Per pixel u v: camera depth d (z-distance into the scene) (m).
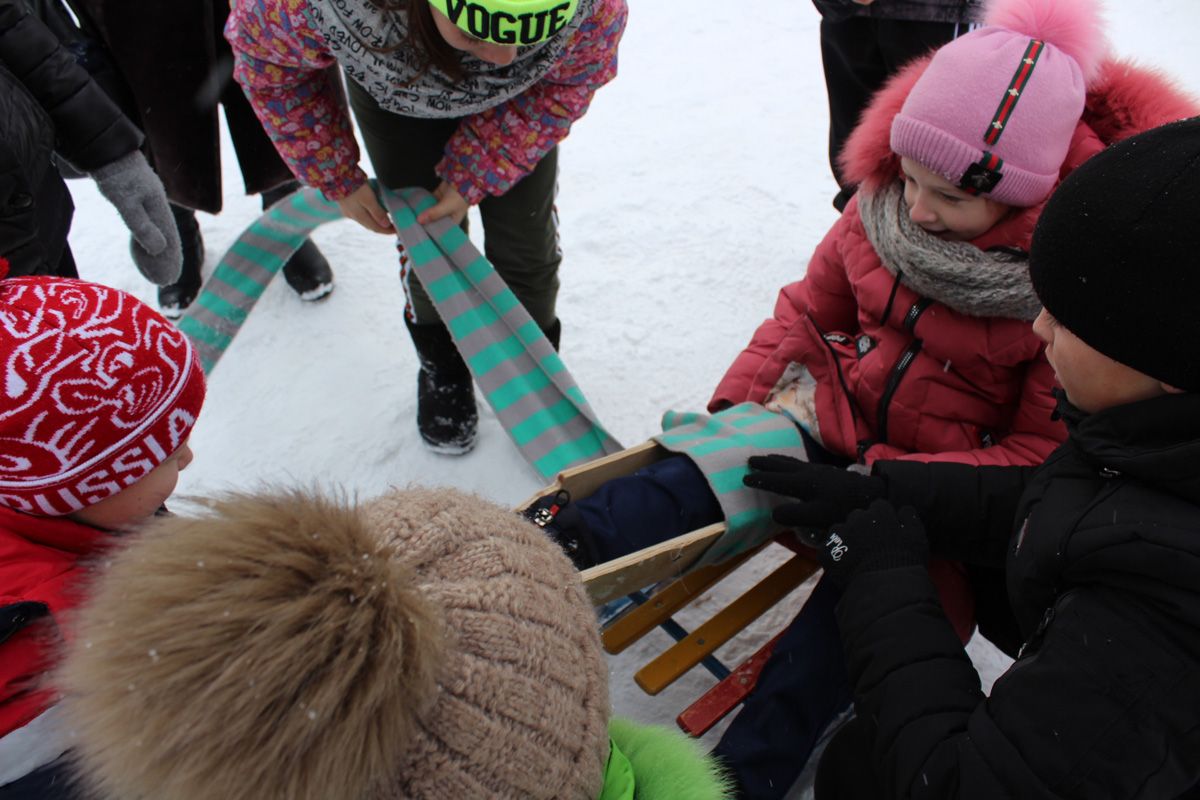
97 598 0.64
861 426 1.70
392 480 2.32
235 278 2.08
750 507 1.55
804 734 1.47
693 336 2.72
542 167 1.94
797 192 3.23
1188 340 0.91
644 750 0.94
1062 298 1.00
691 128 3.52
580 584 0.83
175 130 2.25
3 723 0.92
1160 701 0.91
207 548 0.61
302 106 1.72
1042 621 1.08
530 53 1.56
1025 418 1.56
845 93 2.44
